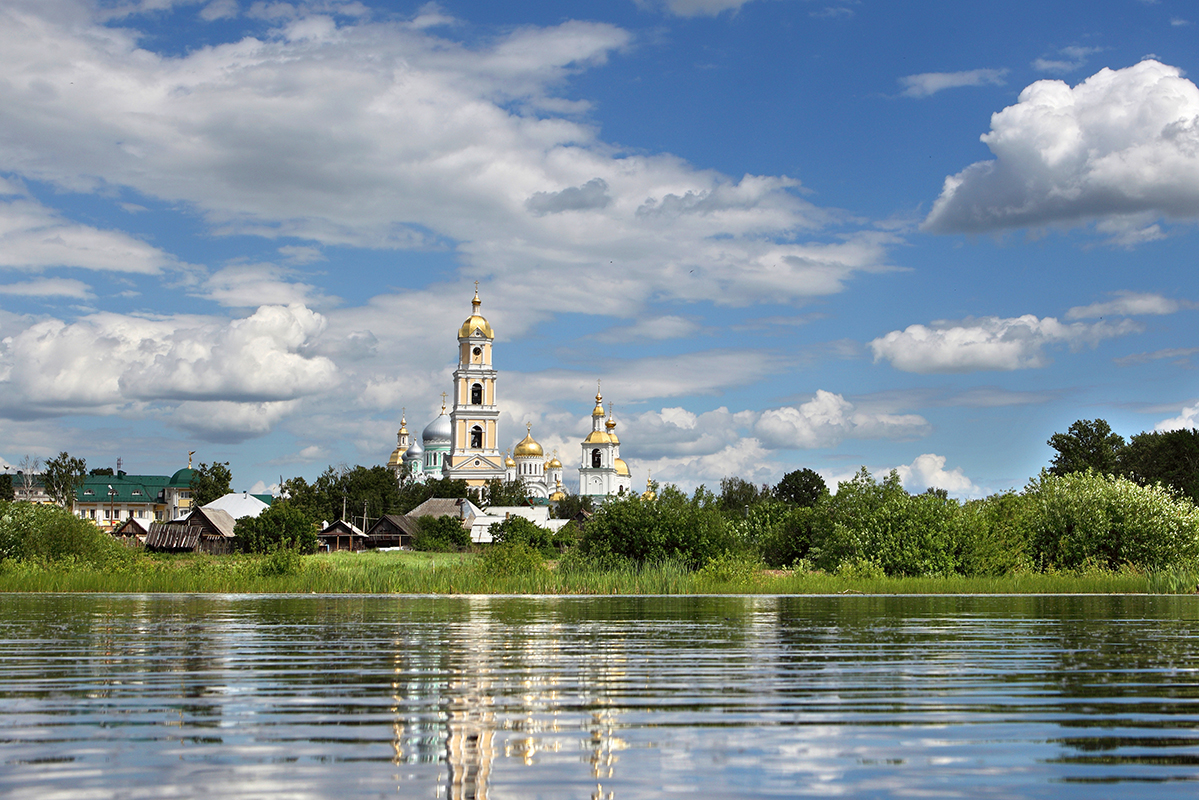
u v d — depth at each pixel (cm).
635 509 4981
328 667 1555
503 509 15588
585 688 1350
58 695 1302
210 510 11000
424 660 1636
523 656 1688
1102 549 4950
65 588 3828
